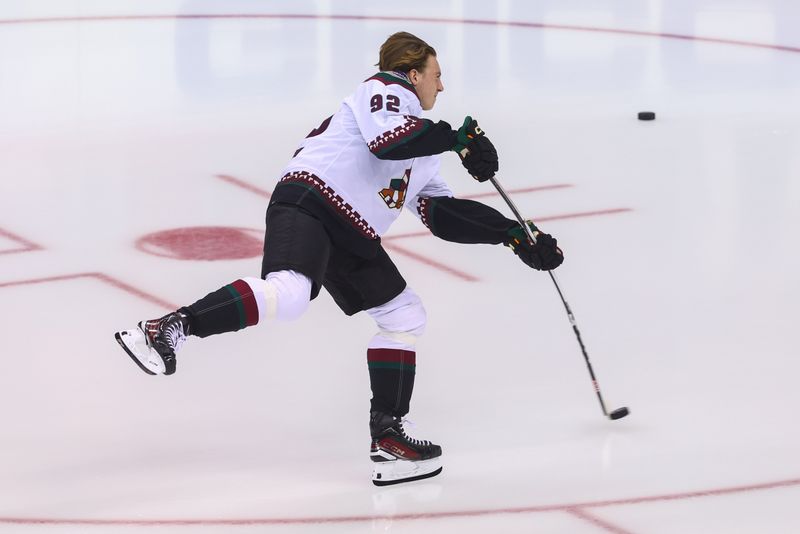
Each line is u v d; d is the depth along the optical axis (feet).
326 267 52.70
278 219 52.01
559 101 136.56
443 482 53.62
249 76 146.20
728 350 69.46
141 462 55.77
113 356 68.74
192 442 58.03
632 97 138.31
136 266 84.02
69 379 65.51
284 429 59.77
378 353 54.54
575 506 50.83
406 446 53.78
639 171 109.40
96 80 143.13
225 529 48.98
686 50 161.38
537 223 94.38
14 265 84.17
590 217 96.02
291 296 50.65
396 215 54.49
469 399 63.21
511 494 52.19
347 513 50.49
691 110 132.46
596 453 56.44
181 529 48.98
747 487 52.39
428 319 74.79
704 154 115.14
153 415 61.21
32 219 94.94
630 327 73.26
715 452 56.29
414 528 48.93
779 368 66.69
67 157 112.88
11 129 122.31
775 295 78.69
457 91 140.26
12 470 54.80
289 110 131.54
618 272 83.30
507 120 128.16
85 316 74.74
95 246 88.43
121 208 97.96
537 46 163.73
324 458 56.49
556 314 75.61
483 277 82.53
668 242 89.81
